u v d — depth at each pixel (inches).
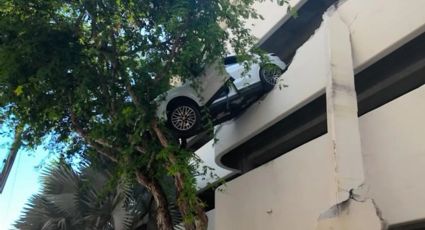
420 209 269.6
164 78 345.4
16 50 319.0
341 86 323.6
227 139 479.2
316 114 442.6
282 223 369.7
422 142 276.4
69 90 349.4
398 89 374.0
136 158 350.9
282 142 490.6
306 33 493.4
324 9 466.9
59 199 538.0
